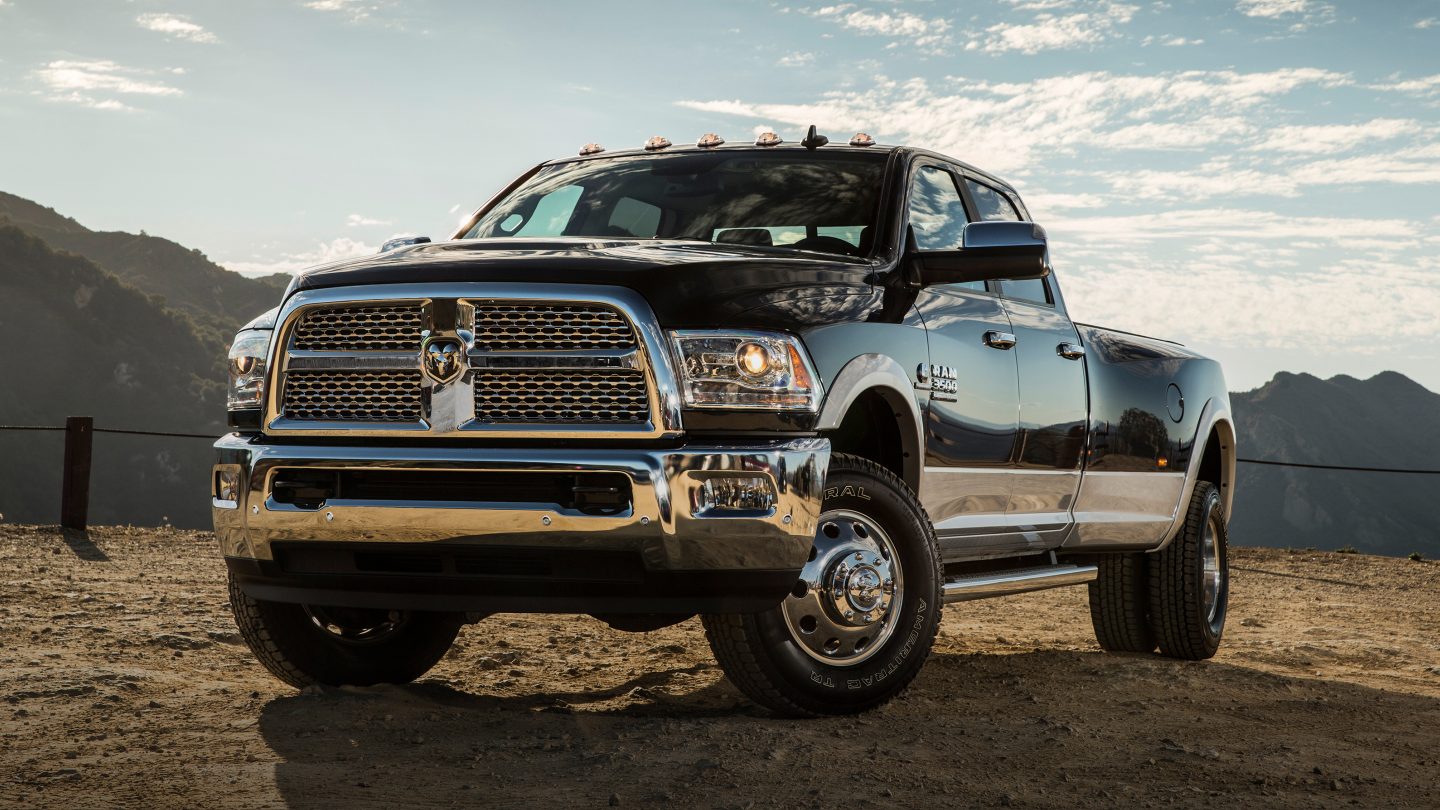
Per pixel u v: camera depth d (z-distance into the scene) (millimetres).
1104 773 3625
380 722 3961
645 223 5082
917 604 4305
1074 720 4414
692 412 3746
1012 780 3480
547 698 4773
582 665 5648
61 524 11758
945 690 4957
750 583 3803
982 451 4898
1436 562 13656
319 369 3984
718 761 3471
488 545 3756
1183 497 6477
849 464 4172
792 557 3834
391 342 3926
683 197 5152
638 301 3738
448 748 3633
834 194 4973
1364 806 3393
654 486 3645
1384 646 7406
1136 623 6633
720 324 3809
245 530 4051
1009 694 4945
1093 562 6430
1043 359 5391
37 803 3027
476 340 3816
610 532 3670
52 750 3572
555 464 3672
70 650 5398
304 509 3928
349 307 3965
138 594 7457
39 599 7039
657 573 3715
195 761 3461
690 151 5500
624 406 3746
